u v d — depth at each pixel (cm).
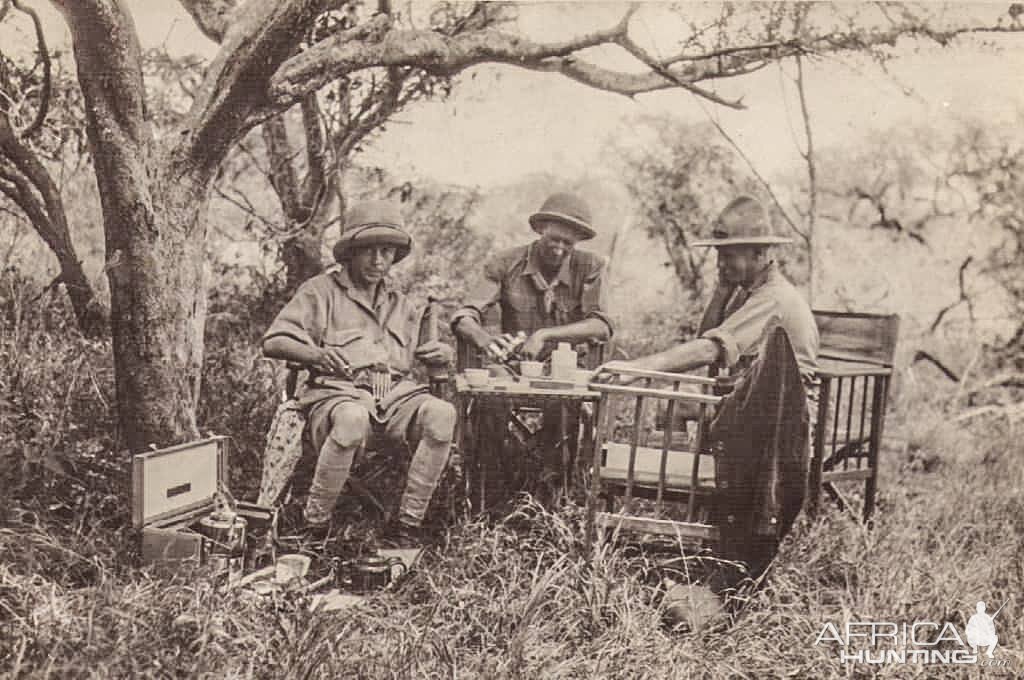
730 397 403
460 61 502
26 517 436
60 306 498
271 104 458
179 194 445
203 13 482
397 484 468
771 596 430
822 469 488
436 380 473
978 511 539
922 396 571
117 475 463
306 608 365
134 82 418
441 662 364
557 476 476
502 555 433
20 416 474
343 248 473
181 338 451
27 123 493
